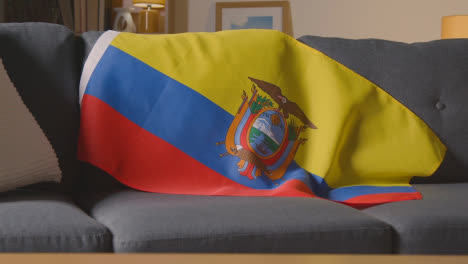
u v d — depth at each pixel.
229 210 1.19
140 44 1.61
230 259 0.56
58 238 1.03
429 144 1.65
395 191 1.53
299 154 1.59
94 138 1.49
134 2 4.31
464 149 1.69
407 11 4.54
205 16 4.73
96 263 0.56
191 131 1.53
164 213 1.16
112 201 1.34
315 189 1.55
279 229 1.09
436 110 1.71
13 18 4.21
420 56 1.76
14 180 1.28
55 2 4.27
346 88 1.67
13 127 1.32
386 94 1.69
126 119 1.51
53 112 1.49
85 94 1.52
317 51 1.73
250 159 1.53
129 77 1.54
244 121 1.56
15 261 0.57
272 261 0.56
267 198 1.37
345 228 1.12
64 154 1.49
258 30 1.74
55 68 1.52
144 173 1.49
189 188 1.48
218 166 1.52
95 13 4.25
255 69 1.64
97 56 1.57
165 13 4.45
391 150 1.64
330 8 4.61
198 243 1.05
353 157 1.62
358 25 4.60
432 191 1.53
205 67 1.60
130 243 1.03
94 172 1.53
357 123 1.65
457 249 1.18
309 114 1.65
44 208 1.15
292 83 1.67
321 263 0.55
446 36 3.52
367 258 0.58
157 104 1.53
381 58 1.75
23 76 1.49
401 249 1.17
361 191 1.54
